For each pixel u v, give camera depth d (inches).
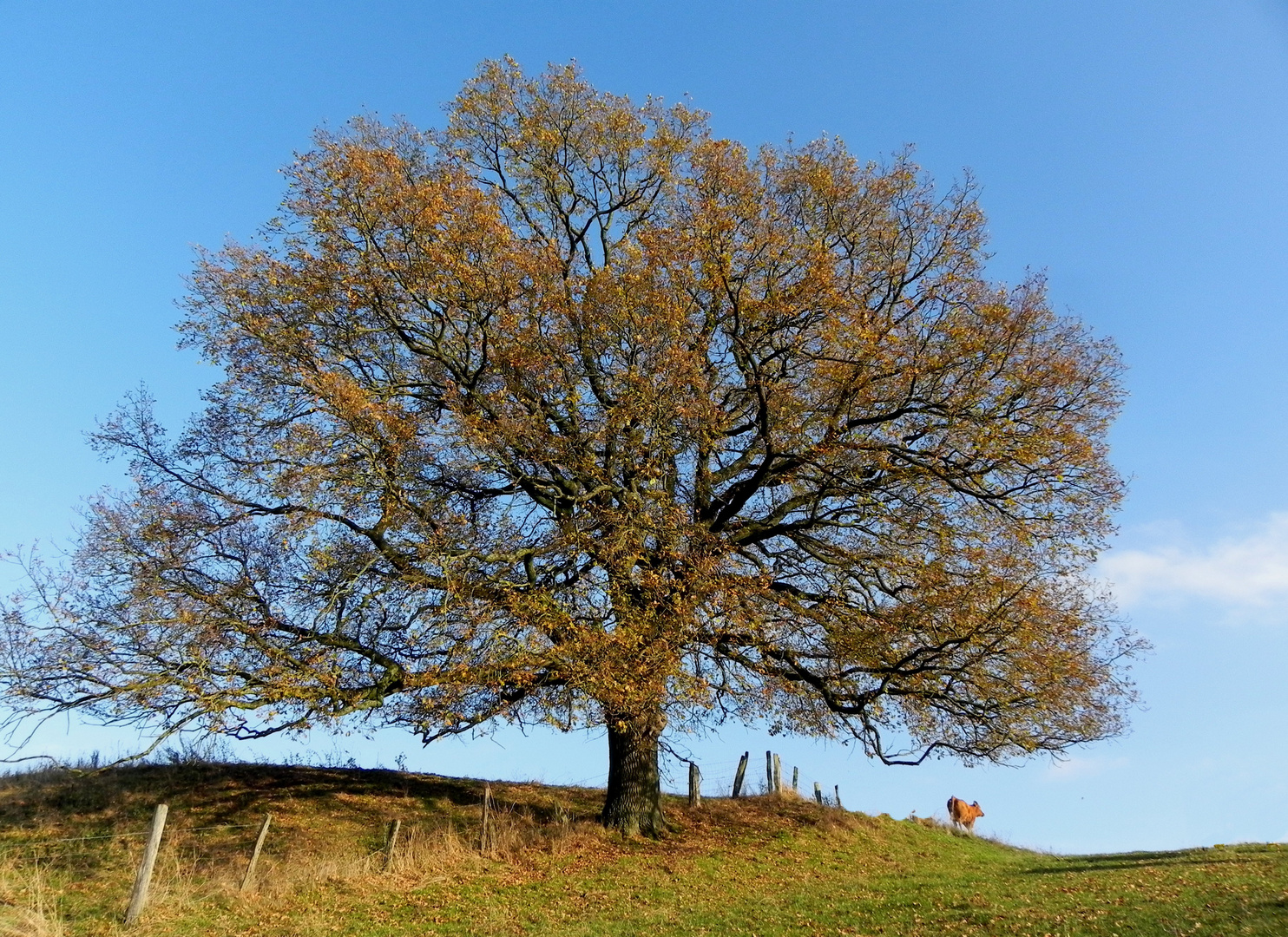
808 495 768.3
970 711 677.3
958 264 790.5
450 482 689.0
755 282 764.0
